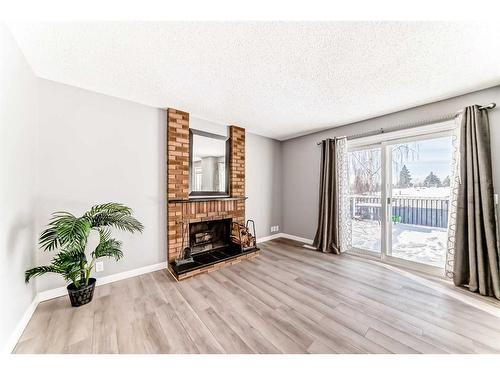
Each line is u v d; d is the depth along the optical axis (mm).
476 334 1560
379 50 1614
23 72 1662
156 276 2578
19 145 1596
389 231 3104
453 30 1393
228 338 1517
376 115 3082
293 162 4473
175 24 1351
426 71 1910
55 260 1839
